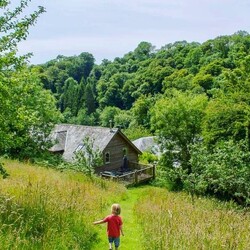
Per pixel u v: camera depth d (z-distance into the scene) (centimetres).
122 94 13188
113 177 3875
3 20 1142
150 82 11881
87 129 4928
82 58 18975
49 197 1221
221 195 3008
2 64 1120
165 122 4053
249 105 3356
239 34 12038
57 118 3778
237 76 3544
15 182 1389
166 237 1093
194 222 1364
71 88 13950
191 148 3136
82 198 1441
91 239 1152
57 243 953
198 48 11356
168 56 13062
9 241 847
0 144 1179
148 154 5925
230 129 3278
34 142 3391
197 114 4003
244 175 2503
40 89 3381
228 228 1280
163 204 1931
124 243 1214
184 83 9581
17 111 1184
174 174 3447
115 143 4612
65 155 4688
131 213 1798
